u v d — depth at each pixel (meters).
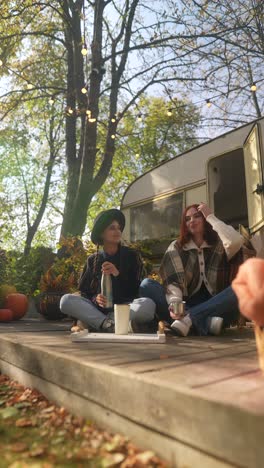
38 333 3.41
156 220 6.86
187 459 1.20
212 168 5.97
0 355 2.78
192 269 3.27
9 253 7.33
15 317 5.58
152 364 1.77
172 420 1.25
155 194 6.93
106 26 10.53
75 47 9.56
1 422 1.69
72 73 10.25
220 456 1.09
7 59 10.38
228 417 1.08
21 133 13.49
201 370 1.63
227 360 1.91
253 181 4.87
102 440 1.45
